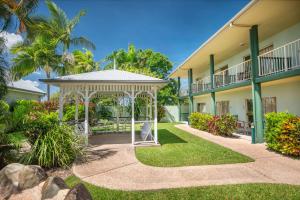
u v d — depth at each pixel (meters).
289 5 8.25
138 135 13.55
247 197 4.41
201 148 9.19
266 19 9.61
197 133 14.23
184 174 5.96
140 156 7.89
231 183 5.21
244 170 6.18
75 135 7.73
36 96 25.03
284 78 9.03
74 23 20.52
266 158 7.36
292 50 10.49
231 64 16.98
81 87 9.91
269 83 10.99
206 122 14.88
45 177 5.13
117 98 15.40
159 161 7.21
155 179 5.63
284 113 8.39
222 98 18.28
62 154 6.62
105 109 21.31
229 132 12.48
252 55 10.45
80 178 5.76
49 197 4.23
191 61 18.59
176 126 19.33
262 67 10.20
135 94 10.20
